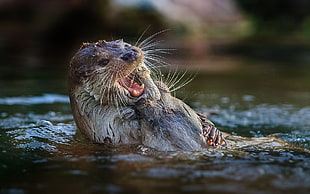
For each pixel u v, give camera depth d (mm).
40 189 11008
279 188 10633
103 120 15555
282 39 70750
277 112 24719
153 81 16406
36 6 68562
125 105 15594
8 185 11414
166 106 15594
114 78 15312
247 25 84062
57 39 62250
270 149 15242
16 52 54906
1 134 18031
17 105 25750
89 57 15828
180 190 10562
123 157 13633
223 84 34906
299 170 12023
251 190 10508
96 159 13539
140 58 15500
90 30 61031
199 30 71812
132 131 15320
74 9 61188
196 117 15906
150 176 11648
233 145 15930
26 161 13773
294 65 47562
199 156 13703
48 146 15844
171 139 14844
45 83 34000
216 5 84875
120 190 10695
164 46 50656
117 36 57469
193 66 43875
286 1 85812
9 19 69625
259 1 87812
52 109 24719
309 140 18359
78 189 10906
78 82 16062
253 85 34625
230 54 55562
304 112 24734
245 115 23953
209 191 10477
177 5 77188
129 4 62250
